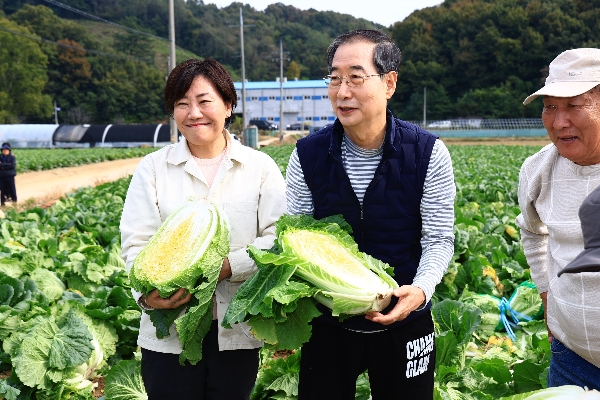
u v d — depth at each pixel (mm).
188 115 3557
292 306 3092
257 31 152000
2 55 106875
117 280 7422
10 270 7664
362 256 3387
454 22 117438
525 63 106188
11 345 5441
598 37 103062
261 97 126375
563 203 3162
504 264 8234
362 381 4879
